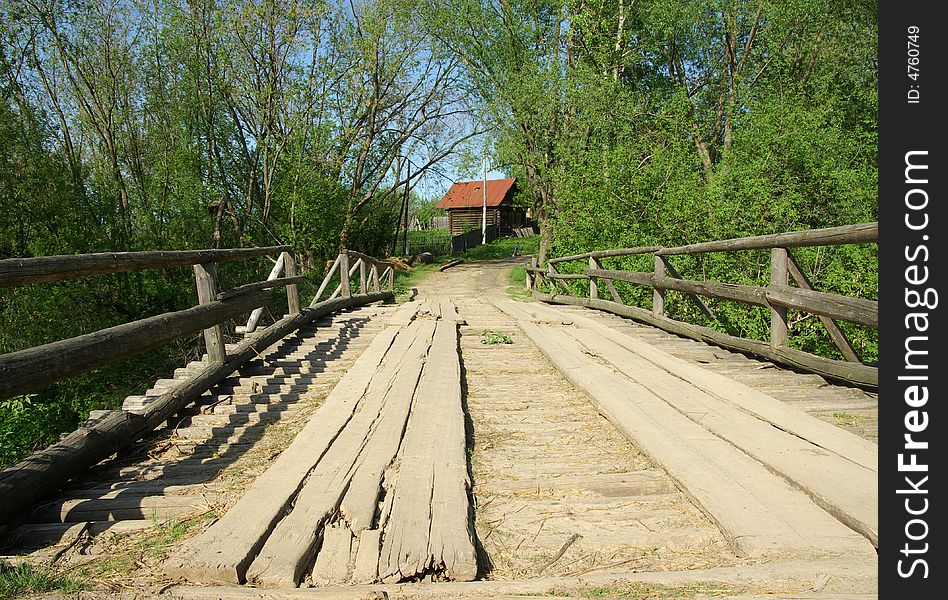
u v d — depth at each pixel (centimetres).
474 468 347
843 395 466
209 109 2425
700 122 2136
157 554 253
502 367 616
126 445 387
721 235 1149
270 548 239
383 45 2658
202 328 483
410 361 588
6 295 1614
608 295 1380
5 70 1831
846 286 984
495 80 2138
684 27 2019
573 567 242
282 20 2347
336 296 1120
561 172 1814
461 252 4350
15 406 1105
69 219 1812
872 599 205
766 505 276
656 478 321
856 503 267
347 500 283
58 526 275
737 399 444
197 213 2252
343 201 2864
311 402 486
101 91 2153
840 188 1278
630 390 490
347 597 209
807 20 1784
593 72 1791
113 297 1897
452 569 229
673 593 211
